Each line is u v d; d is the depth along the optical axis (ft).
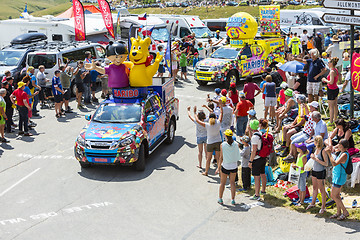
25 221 28.94
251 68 67.77
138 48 40.09
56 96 53.42
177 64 75.41
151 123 39.32
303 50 86.07
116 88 40.47
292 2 223.51
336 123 31.81
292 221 28.37
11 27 81.66
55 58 60.18
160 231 27.40
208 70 64.23
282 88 45.83
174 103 45.55
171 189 33.83
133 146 35.53
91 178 36.01
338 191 27.55
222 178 30.89
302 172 30.14
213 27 106.52
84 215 29.66
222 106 38.73
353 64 39.75
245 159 32.99
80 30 76.74
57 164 39.17
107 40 84.89
